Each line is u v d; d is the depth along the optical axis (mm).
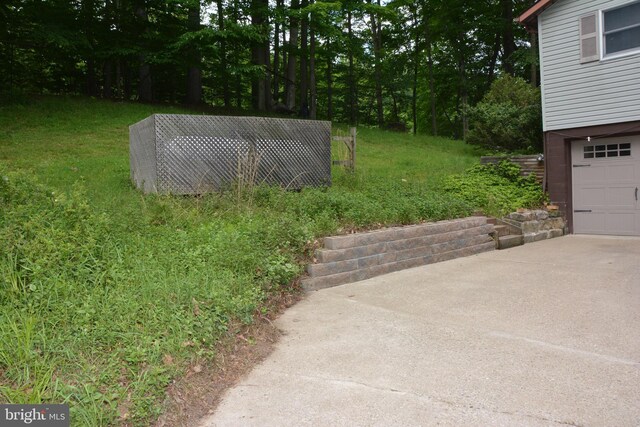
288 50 23891
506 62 23250
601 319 4688
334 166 13203
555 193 11500
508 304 5266
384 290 5957
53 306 3668
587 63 10773
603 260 7648
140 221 5922
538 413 2971
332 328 4617
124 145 13812
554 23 11328
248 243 5609
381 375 3576
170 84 25844
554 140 11469
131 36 20781
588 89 10797
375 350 4051
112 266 4461
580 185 11258
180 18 22797
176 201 7738
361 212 7625
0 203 4992
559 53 11258
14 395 2742
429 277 6621
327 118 29344
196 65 21406
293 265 5812
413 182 11492
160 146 8453
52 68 22797
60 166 10930
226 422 3004
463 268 7188
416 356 3896
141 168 9477
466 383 3398
